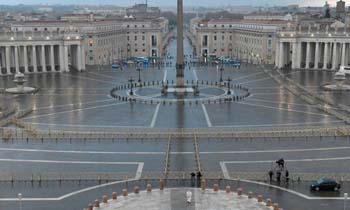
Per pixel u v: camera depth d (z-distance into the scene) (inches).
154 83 6510.8
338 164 2977.4
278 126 3978.8
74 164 2992.1
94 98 5369.1
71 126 3988.7
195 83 6486.2
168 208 2266.2
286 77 7081.7
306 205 2358.5
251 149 3309.5
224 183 2659.9
